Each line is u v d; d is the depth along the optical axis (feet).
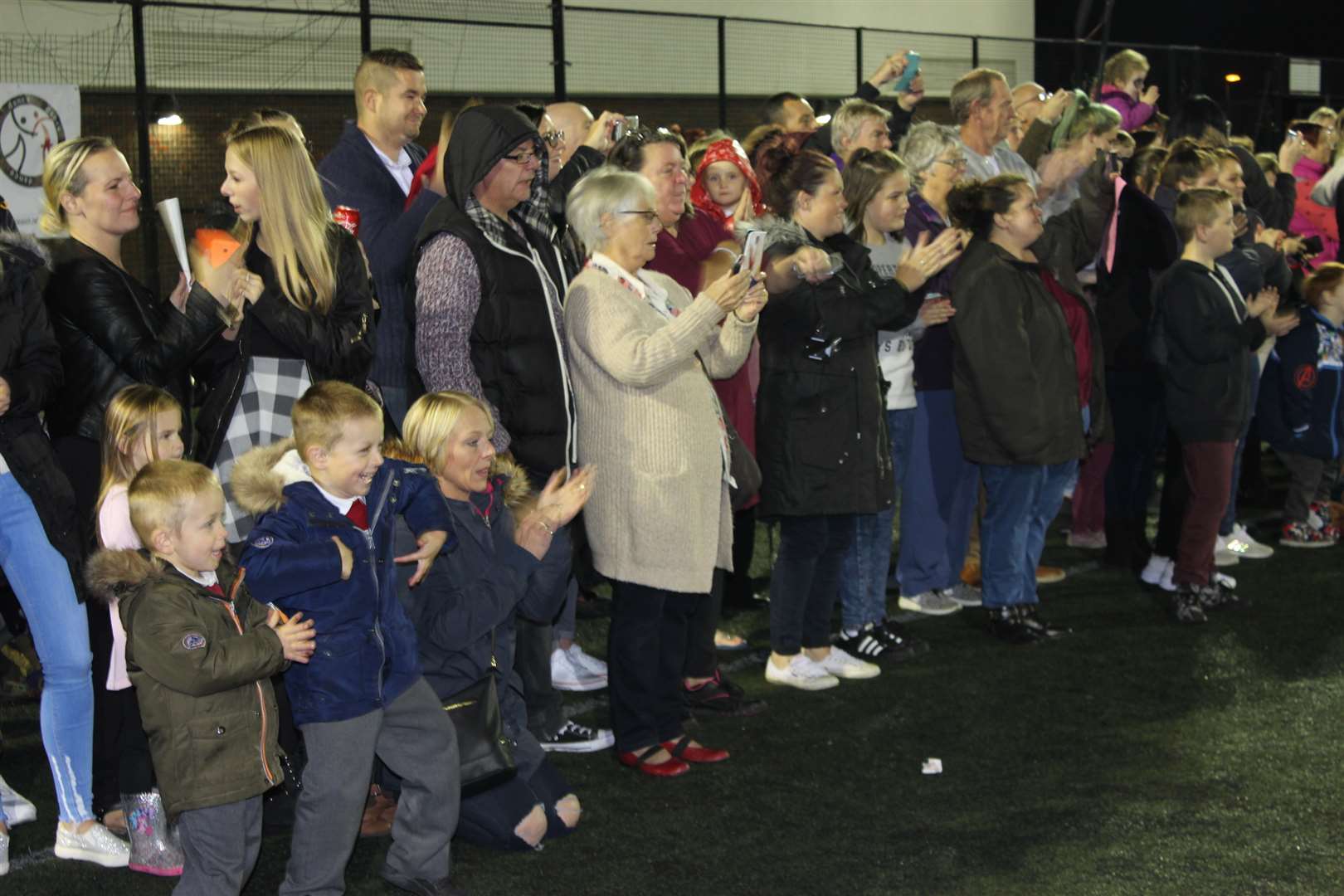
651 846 11.84
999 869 11.33
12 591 12.67
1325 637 17.19
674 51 44.62
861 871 11.34
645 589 12.88
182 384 12.70
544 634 13.76
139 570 9.52
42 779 13.43
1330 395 20.97
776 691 15.60
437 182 13.58
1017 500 16.85
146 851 11.38
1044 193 19.11
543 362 12.48
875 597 16.69
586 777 13.33
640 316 12.53
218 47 35.01
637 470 12.53
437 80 38.40
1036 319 16.38
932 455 17.95
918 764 13.51
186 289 11.54
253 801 10.08
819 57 48.78
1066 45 52.54
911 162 17.72
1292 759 13.51
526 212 13.12
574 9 36.96
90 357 11.85
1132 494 20.30
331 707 9.79
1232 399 17.52
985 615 18.35
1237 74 52.31
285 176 11.39
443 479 10.82
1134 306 19.45
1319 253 26.00
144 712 9.67
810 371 14.61
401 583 10.41
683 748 13.66
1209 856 11.51
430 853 10.59
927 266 14.30
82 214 11.80
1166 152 21.81
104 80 33.35
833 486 14.76
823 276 14.17
